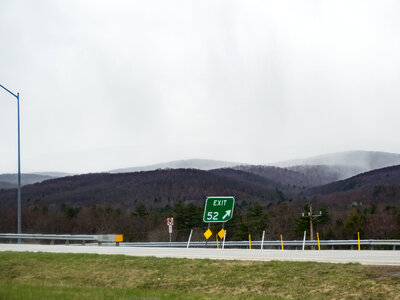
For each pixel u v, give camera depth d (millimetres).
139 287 20469
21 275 23000
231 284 19469
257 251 28625
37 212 104875
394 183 136000
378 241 38969
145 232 95688
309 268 19719
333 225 94688
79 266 23750
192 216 86312
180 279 20719
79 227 100562
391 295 16016
